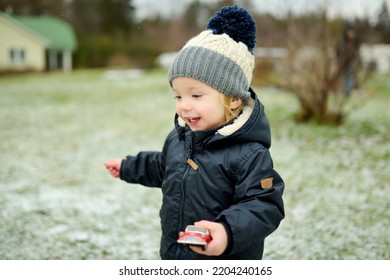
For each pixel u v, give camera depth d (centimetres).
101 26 4109
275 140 601
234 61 171
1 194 411
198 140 174
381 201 377
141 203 392
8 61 2858
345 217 346
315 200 383
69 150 590
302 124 690
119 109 969
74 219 353
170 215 180
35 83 1664
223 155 170
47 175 475
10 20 2811
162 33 3341
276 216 162
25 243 307
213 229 146
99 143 629
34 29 3002
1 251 294
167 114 886
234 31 178
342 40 666
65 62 2997
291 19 714
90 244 308
